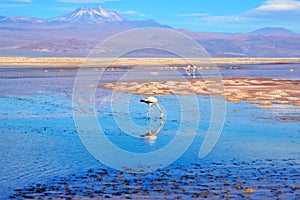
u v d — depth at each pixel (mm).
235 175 19047
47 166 20719
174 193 16438
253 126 33125
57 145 25766
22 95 55812
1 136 28594
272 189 16891
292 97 53812
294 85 71312
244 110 42719
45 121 35281
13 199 15781
